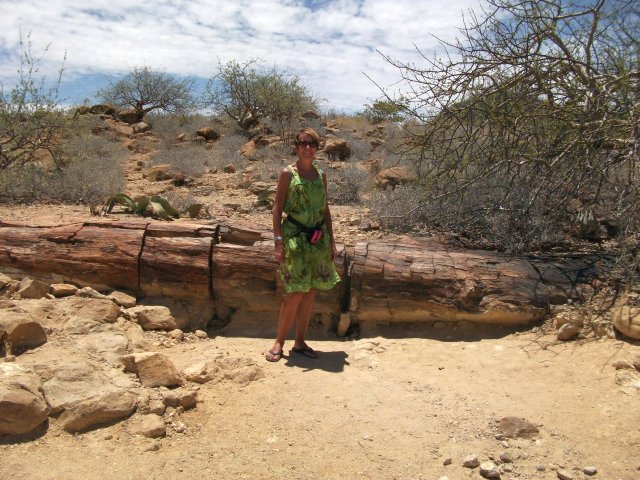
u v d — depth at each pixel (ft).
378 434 11.44
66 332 14.46
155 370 12.75
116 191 31.19
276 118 65.72
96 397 11.41
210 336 16.94
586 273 16.96
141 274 17.33
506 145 20.71
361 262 16.85
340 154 47.83
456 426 11.71
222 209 26.58
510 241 19.34
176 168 41.09
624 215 16.99
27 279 16.55
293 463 10.50
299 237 14.23
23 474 9.71
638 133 17.49
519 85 20.22
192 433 11.34
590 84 19.10
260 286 17.15
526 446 11.03
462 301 16.28
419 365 14.56
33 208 26.25
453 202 21.38
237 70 65.21
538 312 16.01
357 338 16.87
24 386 11.04
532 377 13.55
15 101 33.55
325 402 12.64
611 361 13.64
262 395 12.85
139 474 9.98
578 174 19.36
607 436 11.15
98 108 73.56
